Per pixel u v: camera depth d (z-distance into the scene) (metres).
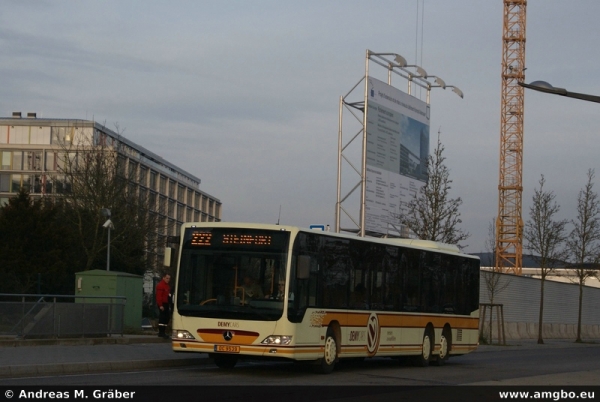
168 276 26.09
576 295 62.47
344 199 40.53
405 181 43.78
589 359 30.36
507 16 96.69
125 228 50.91
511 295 51.06
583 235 54.50
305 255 17.92
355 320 20.34
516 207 95.44
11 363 16.84
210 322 17.91
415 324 23.38
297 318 17.94
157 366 19.39
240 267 18.14
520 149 95.81
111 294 28.03
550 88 21.42
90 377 16.17
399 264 22.75
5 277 41.53
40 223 45.25
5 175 85.56
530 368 24.14
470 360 28.69
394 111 42.78
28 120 87.50
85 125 85.44
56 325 23.19
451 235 41.94
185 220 100.50
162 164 97.19
